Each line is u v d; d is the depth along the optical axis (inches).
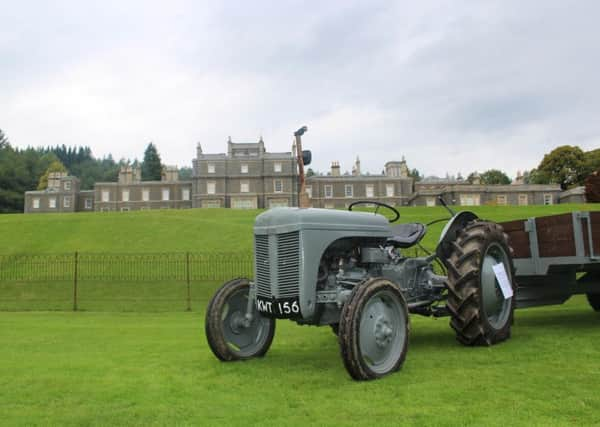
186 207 2763.3
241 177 2541.8
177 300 489.4
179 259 651.5
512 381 145.0
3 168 3341.5
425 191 2564.0
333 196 2687.0
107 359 200.4
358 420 115.0
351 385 145.1
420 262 212.5
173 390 147.4
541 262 224.2
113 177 4901.6
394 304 163.5
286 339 241.1
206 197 2512.3
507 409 120.3
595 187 2262.6
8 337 273.4
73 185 2967.5
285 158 2568.9
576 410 118.6
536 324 256.4
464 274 192.2
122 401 137.8
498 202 2501.2
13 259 682.8
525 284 234.1
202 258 650.2
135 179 2994.6
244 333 194.4
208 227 839.1
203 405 131.3
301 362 182.1
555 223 218.7
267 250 171.2
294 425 113.0
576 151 2679.6
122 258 670.5
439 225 830.5
